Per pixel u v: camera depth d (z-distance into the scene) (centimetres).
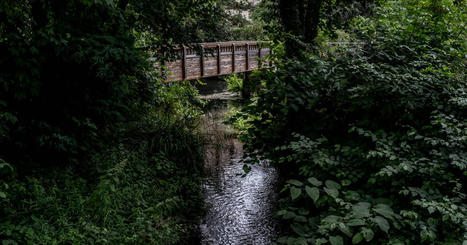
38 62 351
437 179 295
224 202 591
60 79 389
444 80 388
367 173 337
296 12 639
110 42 400
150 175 532
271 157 417
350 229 266
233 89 1880
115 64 401
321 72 414
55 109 402
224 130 1041
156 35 624
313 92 406
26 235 279
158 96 845
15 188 334
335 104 406
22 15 347
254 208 569
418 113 380
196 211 537
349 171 330
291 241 277
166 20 568
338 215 287
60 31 357
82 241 311
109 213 376
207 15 628
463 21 496
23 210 323
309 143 353
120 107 482
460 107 346
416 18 508
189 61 1246
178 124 729
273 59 492
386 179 303
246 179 697
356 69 402
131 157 536
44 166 406
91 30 407
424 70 385
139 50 470
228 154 850
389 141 329
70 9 385
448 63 429
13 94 359
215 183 669
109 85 420
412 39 473
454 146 308
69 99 402
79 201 361
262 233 489
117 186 431
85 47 379
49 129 386
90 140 479
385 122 382
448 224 263
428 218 269
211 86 2206
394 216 279
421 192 276
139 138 615
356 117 405
